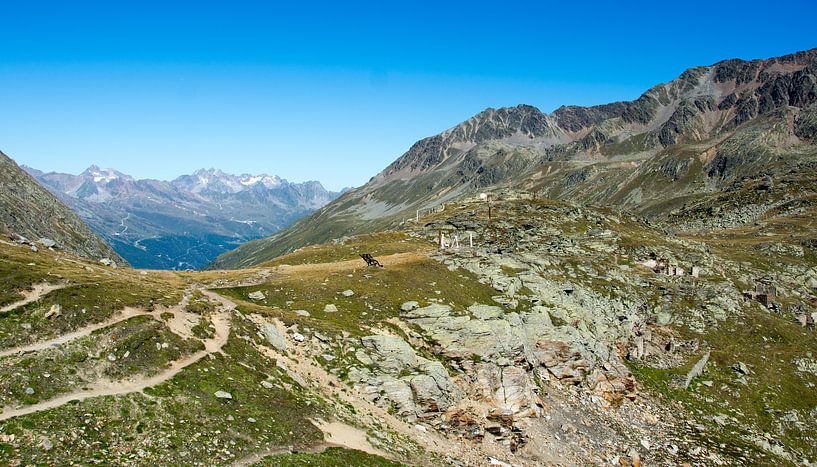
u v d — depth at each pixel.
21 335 39.47
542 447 58.12
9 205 143.25
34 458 28.94
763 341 111.31
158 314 49.19
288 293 78.06
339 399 50.00
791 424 84.38
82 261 72.19
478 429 55.38
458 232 165.00
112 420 34.34
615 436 66.56
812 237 193.12
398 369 57.69
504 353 67.62
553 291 96.75
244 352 49.66
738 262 161.38
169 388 39.75
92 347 40.78
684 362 97.88
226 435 36.97
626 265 139.25
